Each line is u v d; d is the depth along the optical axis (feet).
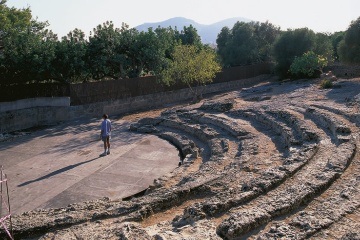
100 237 22.26
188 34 185.98
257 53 196.24
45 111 94.07
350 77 134.41
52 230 27.30
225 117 74.79
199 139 66.59
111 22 114.62
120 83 107.76
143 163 53.01
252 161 42.34
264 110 73.87
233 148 53.93
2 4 97.40
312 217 22.25
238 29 194.08
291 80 148.25
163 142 65.87
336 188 28.66
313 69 137.59
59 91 96.89
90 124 89.45
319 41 159.63
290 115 62.39
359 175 30.73
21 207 37.83
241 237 21.49
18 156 59.11
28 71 95.55
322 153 39.14
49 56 96.73
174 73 115.65
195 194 32.09
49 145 66.74
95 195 40.86
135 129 77.87
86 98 100.01
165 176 43.75
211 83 147.95
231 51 191.62
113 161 54.24
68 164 53.26
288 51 157.99
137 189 42.50
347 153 36.68
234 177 35.29
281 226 21.08
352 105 64.49
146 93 116.57
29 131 86.22
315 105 70.18
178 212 29.01
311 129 51.57
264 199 27.43
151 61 121.39
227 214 25.38
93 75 117.19
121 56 114.73
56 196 40.73
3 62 92.02
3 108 86.63
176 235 21.85
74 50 101.50
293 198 25.79
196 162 50.88
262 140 55.57
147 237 21.31
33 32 103.14
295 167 33.42
